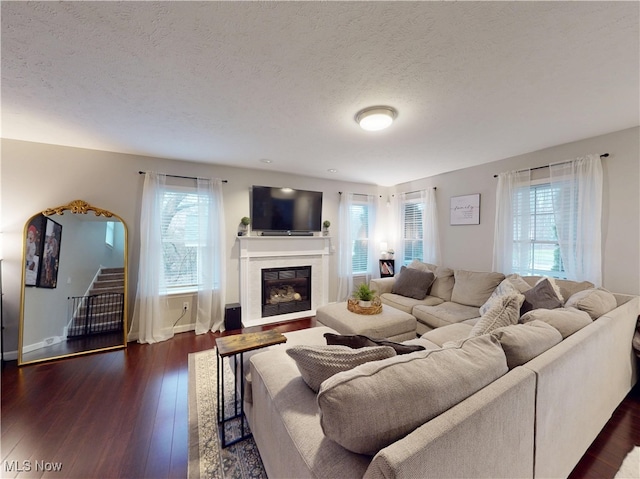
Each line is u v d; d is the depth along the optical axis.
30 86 1.73
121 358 2.74
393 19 1.19
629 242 2.38
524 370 1.02
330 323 2.85
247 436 1.66
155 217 3.25
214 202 3.59
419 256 4.59
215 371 2.47
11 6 1.10
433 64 1.52
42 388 2.19
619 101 1.92
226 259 3.77
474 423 0.76
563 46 1.36
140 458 1.50
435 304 3.36
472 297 3.17
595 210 2.51
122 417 1.83
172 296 3.47
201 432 1.70
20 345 2.62
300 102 1.94
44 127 2.40
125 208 3.20
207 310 3.53
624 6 1.11
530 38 1.31
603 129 2.41
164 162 3.38
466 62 1.50
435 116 2.17
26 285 2.71
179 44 1.35
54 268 2.85
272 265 4.02
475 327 1.67
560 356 1.17
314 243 4.36
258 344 1.65
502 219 3.26
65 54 1.42
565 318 1.52
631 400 1.96
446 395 0.81
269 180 4.06
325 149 2.99
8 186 2.69
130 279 3.23
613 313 1.81
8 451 1.54
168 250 3.44
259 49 1.39
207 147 2.94
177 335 3.40
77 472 1.41
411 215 4.74
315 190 4.47
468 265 3.77
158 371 2.47
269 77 1.64
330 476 0.73
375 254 5.05
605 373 1.60
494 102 1.94
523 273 3.06
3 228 2.68
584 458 1.46
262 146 2.90
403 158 3.34
